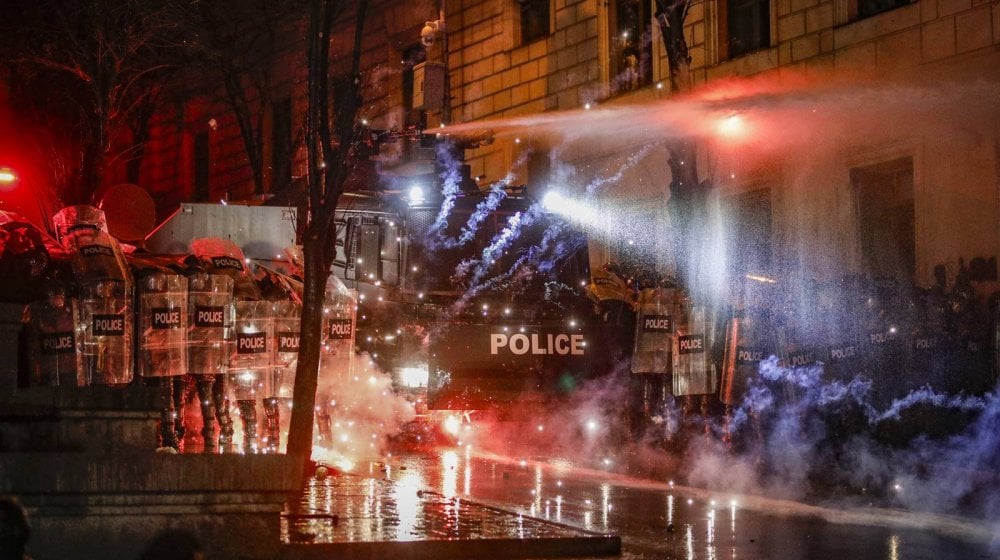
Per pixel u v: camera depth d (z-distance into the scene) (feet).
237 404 49.47
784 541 35.60
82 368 44.83
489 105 117.39
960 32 76.13
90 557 26.22
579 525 37.73
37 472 26.00
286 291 51.34
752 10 93.09
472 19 119.24
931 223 77.25
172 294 46.24
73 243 45.34
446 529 32.07
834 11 85.15
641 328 58.80
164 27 113.09
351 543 28.91
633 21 102.22
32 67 111.45
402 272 68.95
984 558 33.04
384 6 125.90
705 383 57.88
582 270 71.87
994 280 73.00
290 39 130.41
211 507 27.14
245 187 144.66
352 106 43.73
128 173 161.89
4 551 17.33
